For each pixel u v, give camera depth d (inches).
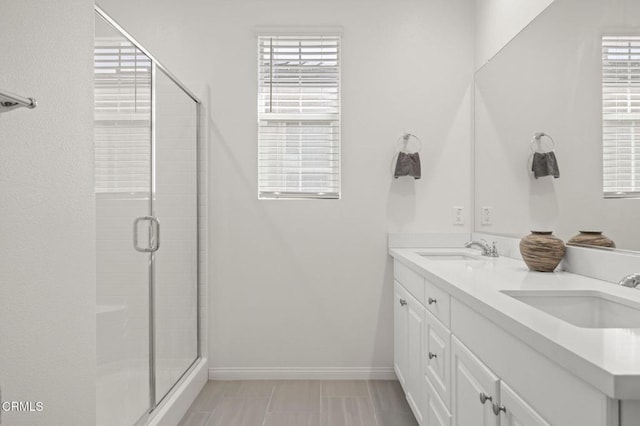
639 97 59.8
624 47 62.7
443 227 121.2
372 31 121.3
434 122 121.2
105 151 69.1
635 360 31.8
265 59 121.9
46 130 46.7
